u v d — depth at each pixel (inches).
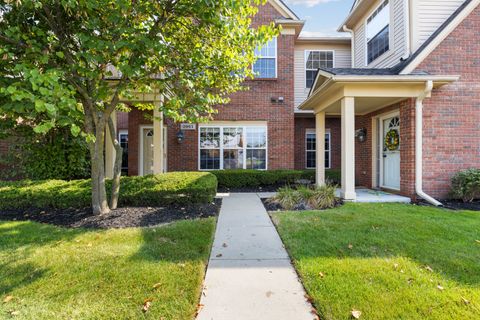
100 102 225.0
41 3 161.0
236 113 415.8
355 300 95.2
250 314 90.4
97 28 173.5
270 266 125.8
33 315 88.8
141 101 312.2
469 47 272.7
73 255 132.3
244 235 168.7
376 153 351.9
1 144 332.2
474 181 247.0
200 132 415.5
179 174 275.1
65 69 178.7
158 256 131.8
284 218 198.4
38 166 292.0
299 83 489.7
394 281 106.6
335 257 129.7
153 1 178.9
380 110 330.0
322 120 354.3
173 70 216.4
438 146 268.2
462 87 270.2
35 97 131.0
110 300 97.0
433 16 295.1
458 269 116.3
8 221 194.4
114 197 226.7
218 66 209.2
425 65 270.7
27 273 115.1
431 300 94.7
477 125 270.2
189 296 99.5
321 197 249.9
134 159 422.3
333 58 491.8
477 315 87.1
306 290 104.0
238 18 192.2
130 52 192.5
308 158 497.4
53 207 227.6
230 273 119.0
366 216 199.3
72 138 303.3
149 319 87.5
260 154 419.8
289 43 418.0
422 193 260.5
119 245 145.8
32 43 160.1
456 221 185.0
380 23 358.3
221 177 379.6
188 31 205.2
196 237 158.4
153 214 212.2
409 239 150.8
